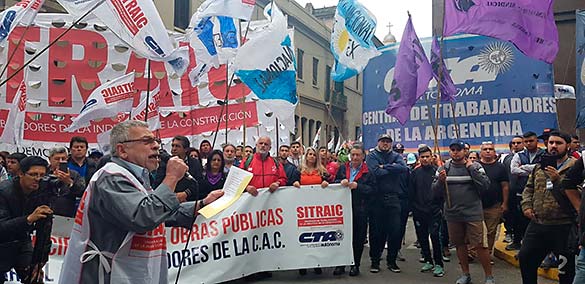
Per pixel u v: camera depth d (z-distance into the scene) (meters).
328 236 7.29
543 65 10.27
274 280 7.14
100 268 2.77
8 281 5.25
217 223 6.76
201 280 6.54
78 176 5.96
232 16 7.15
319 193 7.31
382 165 7.55
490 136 10.60
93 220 2.80
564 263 5.49
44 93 9.27
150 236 2.89
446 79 9.07
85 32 9.46
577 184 4.79
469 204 6.69
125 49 9.66
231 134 10.44
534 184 5.50
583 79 8.91
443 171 6.76
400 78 7.82
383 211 7.64
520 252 5.57
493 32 7.30
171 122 10.22
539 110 10.27
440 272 7.40
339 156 8.75
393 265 7.75
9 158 6.67
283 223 7.18
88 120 7.31
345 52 8.34
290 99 7.44
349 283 6.98
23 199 4.43
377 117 11.66
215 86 10.41
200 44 8.02
